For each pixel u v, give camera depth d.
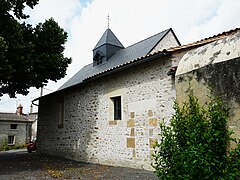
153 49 11.25
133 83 7.94
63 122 11.73
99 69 13.21
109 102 8.87
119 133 8.23
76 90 11.01
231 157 2.39
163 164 3.08
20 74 9.21
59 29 10.27
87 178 6.25
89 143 9.66
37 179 6.20
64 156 11.21
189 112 2.90
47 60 9.34
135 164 7.43
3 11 8.04
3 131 27.28
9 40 7.80
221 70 2.64
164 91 6.84
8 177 6.43
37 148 13.91
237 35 2.72
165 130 3.10
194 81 2.97
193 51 3.33
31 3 9.14
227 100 2.53
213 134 2.49
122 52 13.93
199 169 2.48
